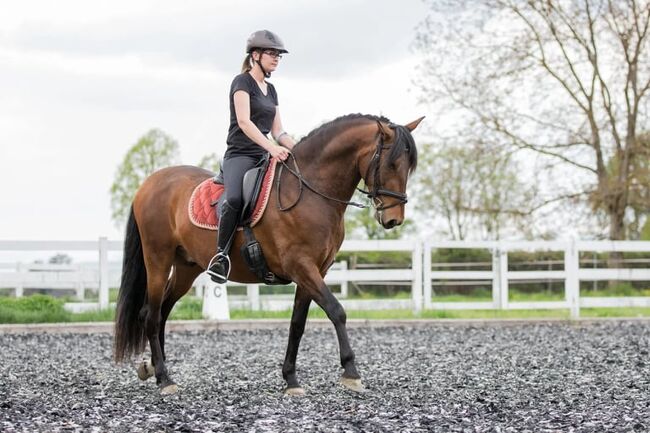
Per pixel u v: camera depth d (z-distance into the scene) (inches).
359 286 1047.6
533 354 418.3
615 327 580.4
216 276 285.4
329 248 275.3
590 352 425.1
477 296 1015.0
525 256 1019.9
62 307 613.3
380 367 367.2
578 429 225.6
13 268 816.3
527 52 992.2
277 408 257.6
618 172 1014.4
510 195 1117.7
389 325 592.1
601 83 996.6
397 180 261.0
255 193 277.4
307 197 272.4
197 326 567.2
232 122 286.4
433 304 637.3
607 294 828.6
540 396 285.0
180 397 284.8
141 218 311.6
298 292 283.6
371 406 261.4
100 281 612.1
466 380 325.7
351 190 275.3
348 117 277.4
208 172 315.9
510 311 722.8
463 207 1075.3
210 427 227.1
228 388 305.3
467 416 245.0
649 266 999.6
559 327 583.5
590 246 641.6
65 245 601.6
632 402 271.7
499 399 278.2
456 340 494.9
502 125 1000.9
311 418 239.5
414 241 632.4
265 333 542.9
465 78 989.2
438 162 1291.8
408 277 632.4
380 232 1460.4
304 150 278.4
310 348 450.3
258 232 278.7
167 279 310.2
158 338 307.9
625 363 378.6
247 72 287.1
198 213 292.4
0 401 277.7
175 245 307.7
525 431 222.2
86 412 251.9
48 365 383.6
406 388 303.9
